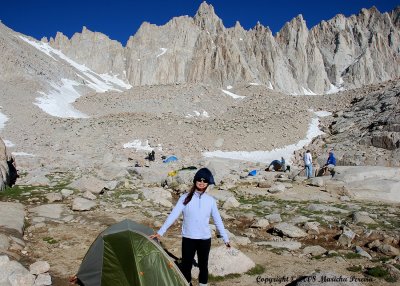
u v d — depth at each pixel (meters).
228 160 35.84
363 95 61.47
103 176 22.69
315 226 12.09
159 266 6.31
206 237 6.66
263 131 50.41
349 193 19.08
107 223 12.26
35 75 94.06
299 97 79.12
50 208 13.88
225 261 8.17
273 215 13.53
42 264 7.83
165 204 15.54
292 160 40.97
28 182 19.06
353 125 47.50
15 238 9.66
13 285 6.91
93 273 6.97
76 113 73.12
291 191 20.12
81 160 33.12
